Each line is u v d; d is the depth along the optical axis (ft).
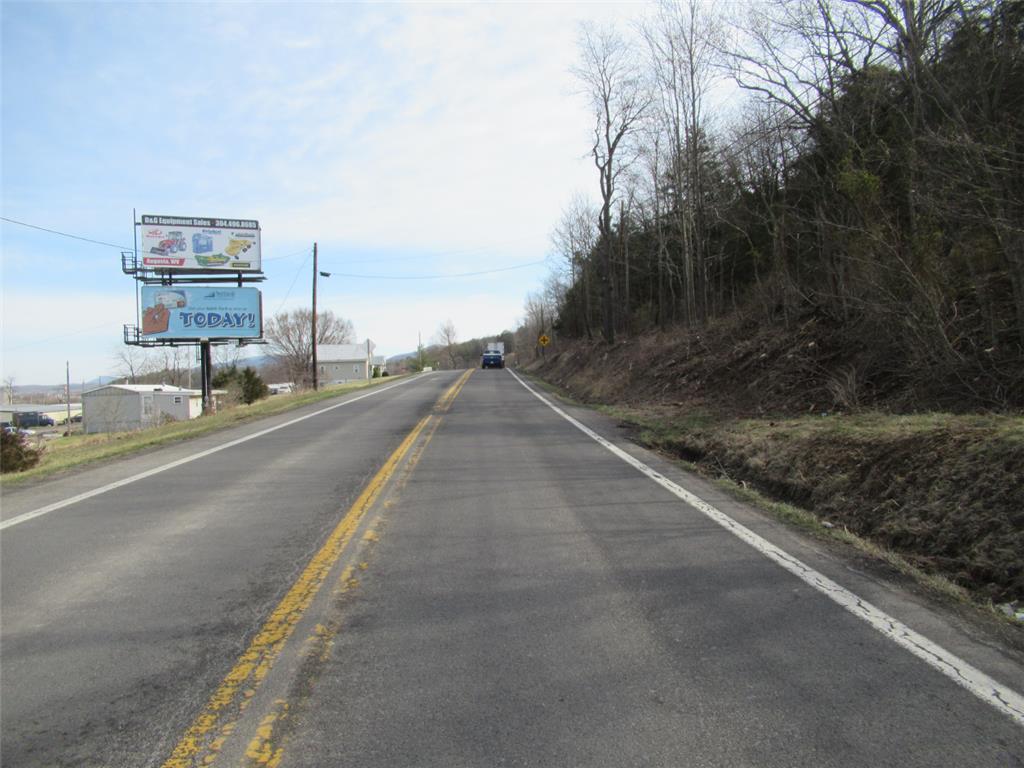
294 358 309.22
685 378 66.95
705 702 10.56
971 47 34.58
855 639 12.75
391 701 10.81
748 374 56.34
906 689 10.83
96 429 150.51
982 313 34.37
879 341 40.65
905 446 24.14
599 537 20.12
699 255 85.56
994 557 16.62
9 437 44.27
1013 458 19.61
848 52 47.75
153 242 108.58
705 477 29.60
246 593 15.96
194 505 25.91
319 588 16.15
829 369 46.60
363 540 20.24
